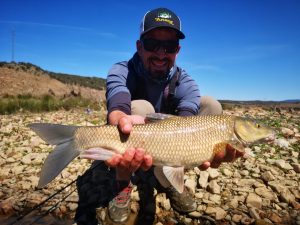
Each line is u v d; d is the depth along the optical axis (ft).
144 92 3.21
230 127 2.49
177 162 2.32
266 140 2.67
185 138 2.32
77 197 3.11
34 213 2.90
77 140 2.24
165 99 3.24
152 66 3.05
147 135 2.28
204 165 2.42
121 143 2.29
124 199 2.66
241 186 3.20
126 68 3.18
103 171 3.57
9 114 10.52
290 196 2.96
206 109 3.42
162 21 2.94
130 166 2.28
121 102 2.76
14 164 4.10
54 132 2.21
